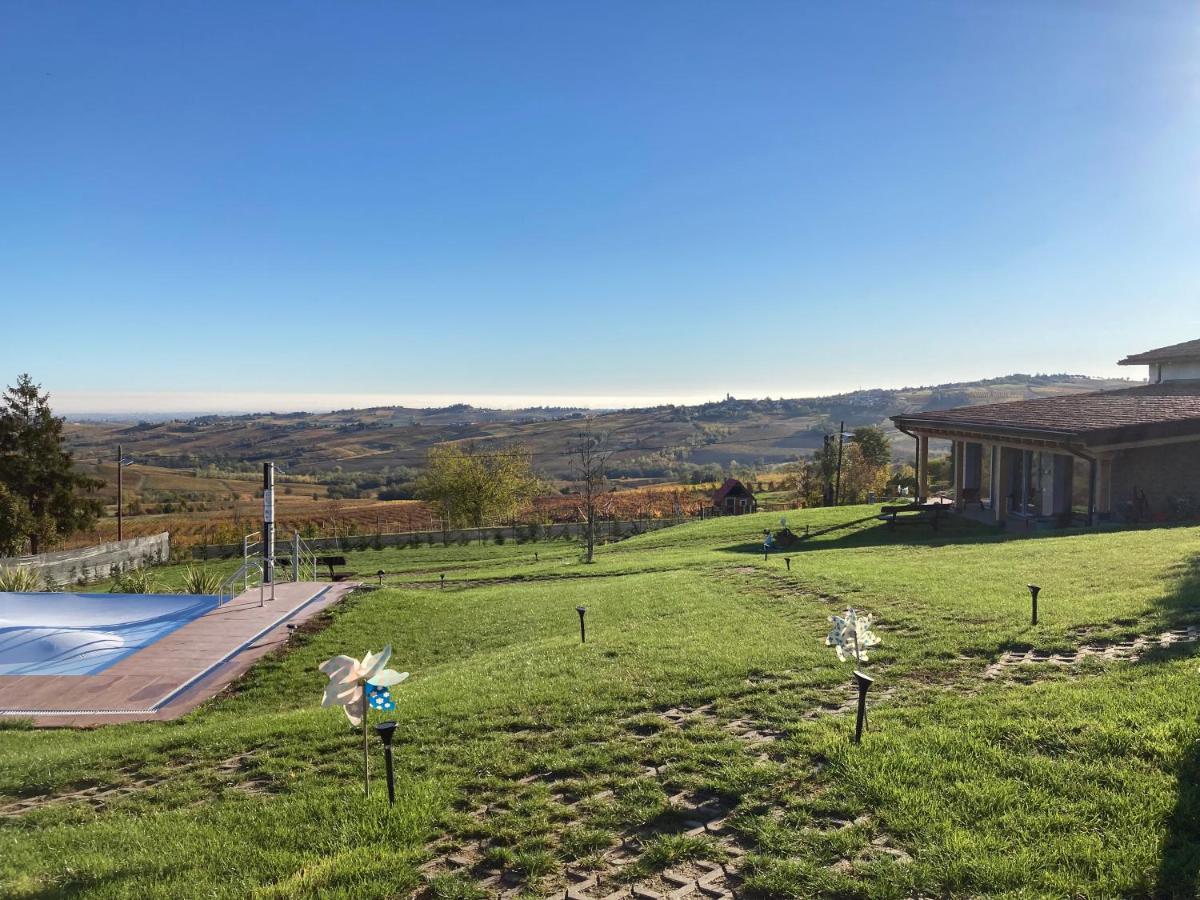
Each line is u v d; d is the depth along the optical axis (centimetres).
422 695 905
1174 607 941
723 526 3164
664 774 605
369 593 1739
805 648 957
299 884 468
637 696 812
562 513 5566
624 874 468
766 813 526
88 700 1115
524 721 759
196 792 666
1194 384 2756
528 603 1591
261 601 1711
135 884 486
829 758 596
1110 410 2353
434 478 5512
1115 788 505
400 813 559
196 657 1306
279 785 664
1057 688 702
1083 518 2234
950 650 879
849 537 2450
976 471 2966
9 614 1592
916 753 582
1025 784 520
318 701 1101
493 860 497
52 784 723
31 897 475
